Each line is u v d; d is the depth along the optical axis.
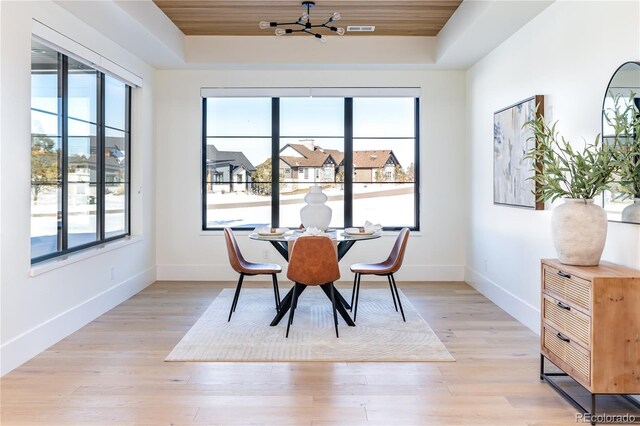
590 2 2.89
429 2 4.11
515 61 4.04
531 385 2.66
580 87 3.01
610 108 2.64
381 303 4.49
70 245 3.77
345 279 5.62
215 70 5.50
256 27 4.84
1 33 2.73
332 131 5.68
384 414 2.31
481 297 4.76
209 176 5.70
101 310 4.07
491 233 4.64
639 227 2.42
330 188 5.71
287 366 2.92
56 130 3.53
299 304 4.45
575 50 3.07
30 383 2.65
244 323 3.81
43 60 3.34
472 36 4.13
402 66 5.30
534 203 3.57
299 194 5.71
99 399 2.45
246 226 5.72
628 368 2.19
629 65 2.47
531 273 3.72
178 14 4.44
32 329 3.06
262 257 5.59
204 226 5.70
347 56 5.15
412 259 5.62
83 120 3.96
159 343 3.33
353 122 5.69
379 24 4.72
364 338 3.44
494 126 4.49
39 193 3.32
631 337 2.19
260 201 5.71
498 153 4.39
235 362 2.99
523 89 3.88
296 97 5.61
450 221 5.60
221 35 5.12
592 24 2.87
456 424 2.22
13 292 2.86
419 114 5.59
